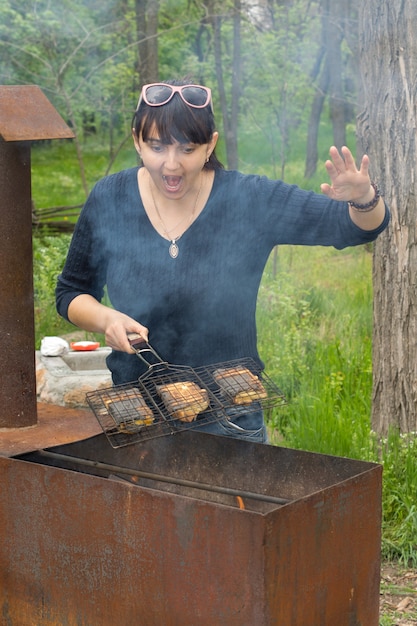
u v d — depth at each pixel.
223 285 2.54
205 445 2.69
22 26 11.08
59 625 2.41
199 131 2.34
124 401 2.45
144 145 2.40
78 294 2.66
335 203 2.51
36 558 2.43
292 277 7.89
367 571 2.37
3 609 2.53
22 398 2.91
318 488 2.52
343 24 11.69
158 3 11.98
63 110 12.22
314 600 2.21
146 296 2.55
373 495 2.34
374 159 4.23
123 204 2.59
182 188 2.43
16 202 2.79
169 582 2.19
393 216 4.16
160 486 2.75
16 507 2.44
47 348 4.41
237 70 11.43
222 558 2.10
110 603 2.30
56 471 2.34
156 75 12.00
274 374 5.50
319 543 2.20
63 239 7.80
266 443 2.71
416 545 3.62
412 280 4.14
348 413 4.74
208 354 2.61
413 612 3.23
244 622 2.10
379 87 4.17
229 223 2.54
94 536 2.30
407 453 3.93
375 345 4.36
